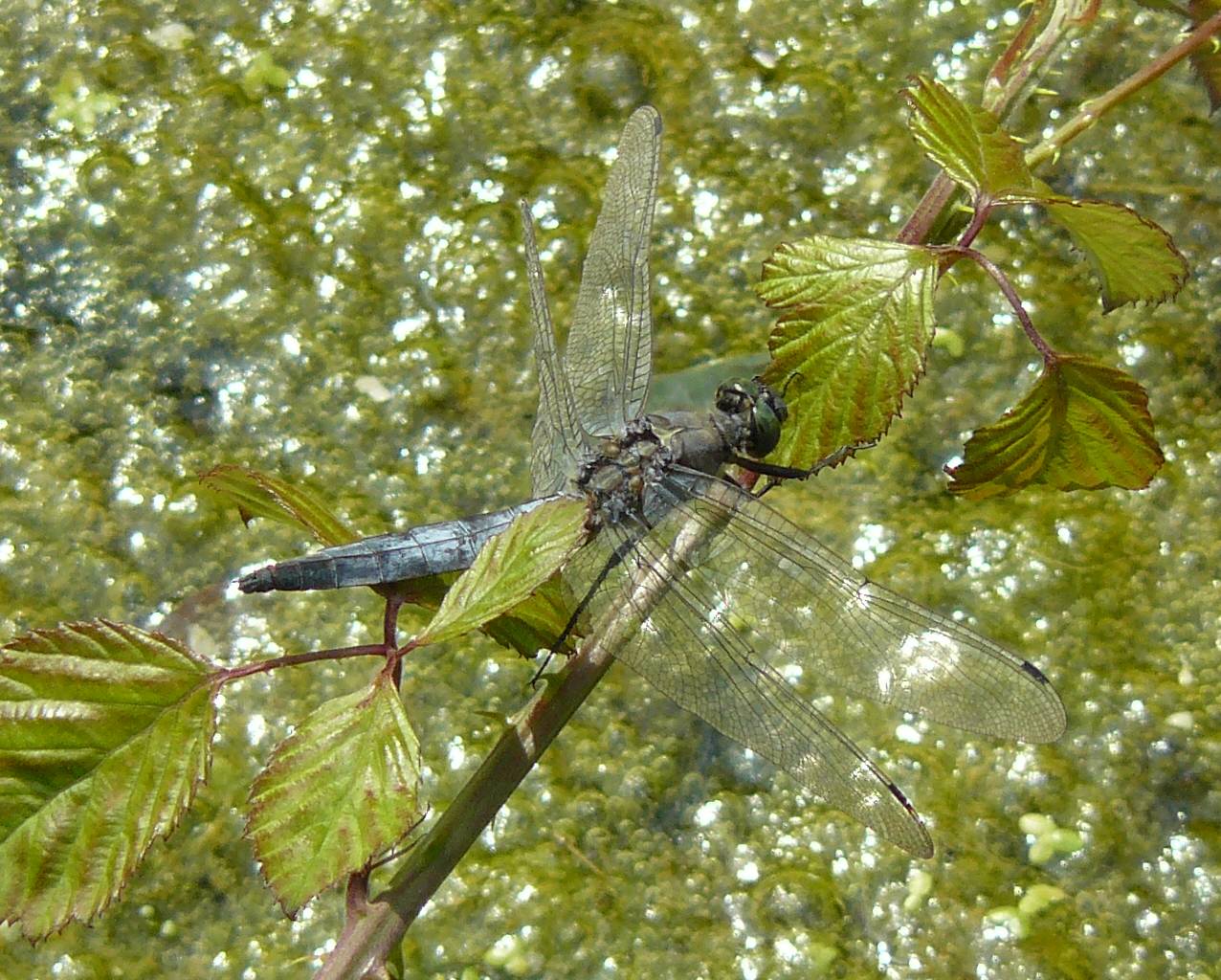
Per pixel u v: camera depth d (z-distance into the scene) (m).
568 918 0.51
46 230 0.55
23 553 0.53
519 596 0.45
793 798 0.51
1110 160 0.55
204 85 0.56
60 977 0.50
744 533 0.49
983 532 0.53
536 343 0.50
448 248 0.55
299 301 0.54
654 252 0.55
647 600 0.48
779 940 0.51
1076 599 0.52
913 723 0.52
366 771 0.45
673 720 0.52
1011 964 0.50
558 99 0.56
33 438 0.53
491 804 0.47
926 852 0.47
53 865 0.45
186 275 0.54
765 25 0.56
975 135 0.48
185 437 0.53
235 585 0.53
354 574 0.49
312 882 0.45
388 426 0.54
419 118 0.56
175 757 0.46
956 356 0.54
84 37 0.56
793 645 0.49
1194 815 0.51
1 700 0.46
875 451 0.53
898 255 0.48
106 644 0.46
